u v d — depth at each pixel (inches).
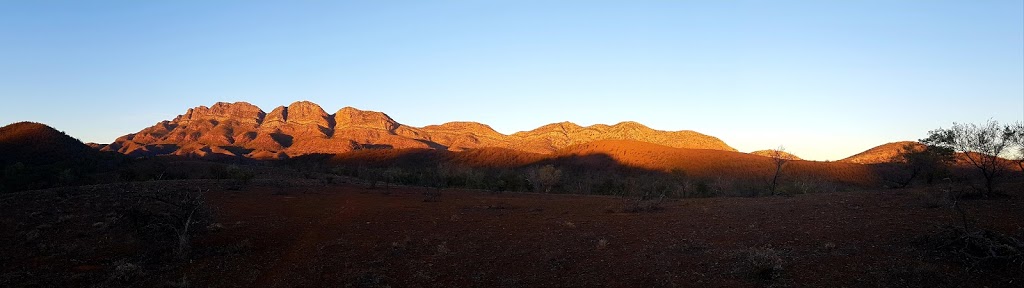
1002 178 1211.9
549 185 2223.2
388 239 711.1
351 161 4731.8
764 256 489.1
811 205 904.9
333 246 675.4
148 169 2265.0
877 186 2751.0
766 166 3380.9
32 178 1690.5
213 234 743.1
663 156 3853.3
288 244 702.5
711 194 1854.1
